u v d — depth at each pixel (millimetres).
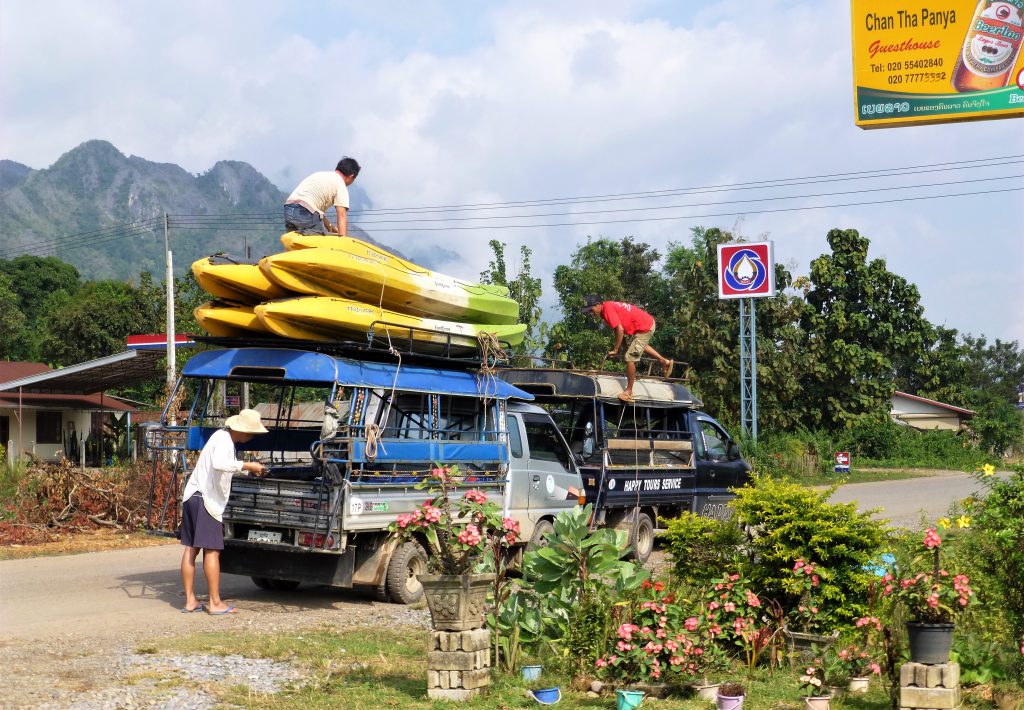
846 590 7523
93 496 17641
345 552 10227
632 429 14672
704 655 6871
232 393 16812
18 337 60594
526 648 7375
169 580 12281
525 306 32625
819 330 46844
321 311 10156
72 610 10062
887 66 15227
